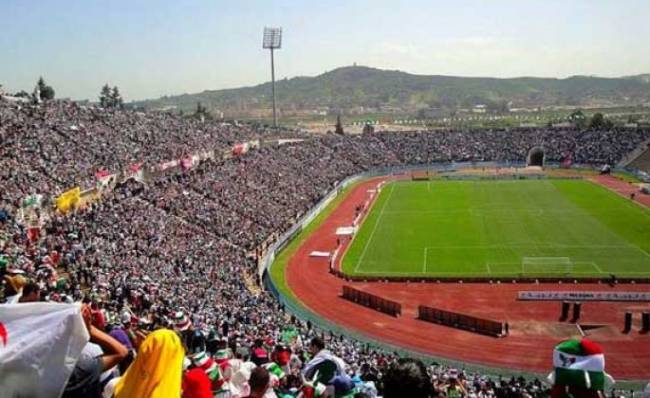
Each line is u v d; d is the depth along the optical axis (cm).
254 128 16312
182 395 855
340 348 3969
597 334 5147
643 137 15800
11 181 6406
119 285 4144
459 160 16450
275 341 3394
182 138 11388
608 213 10050
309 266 7694
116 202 7075
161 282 4909
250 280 6588
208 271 6022
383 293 6525
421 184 13950
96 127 9719
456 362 4694
